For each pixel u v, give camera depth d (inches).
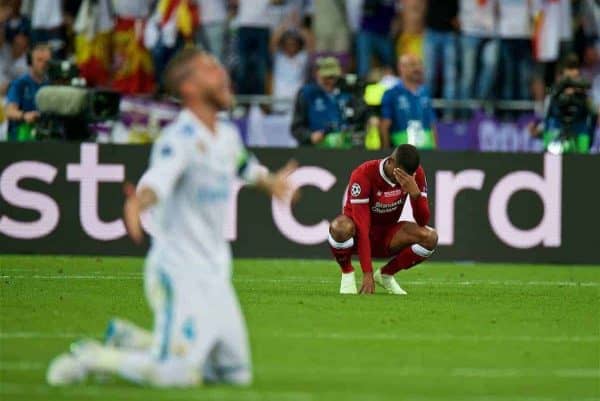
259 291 1648.6
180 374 884.0
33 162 2130.9
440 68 2608.3
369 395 930.1
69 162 2129.7
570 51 2694.4
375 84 2269.9
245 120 2502.5
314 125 2263.8
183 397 886.4
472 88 2618.1
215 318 892.6
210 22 2598.4
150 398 884.6
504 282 1857.8
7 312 1373.0
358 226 1587.1
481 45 2610.7
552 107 2306.8
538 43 2623.0
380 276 1654.8
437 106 2546.8
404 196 1599.4
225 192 917.8
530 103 2573.8
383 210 1603.1
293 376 1010.1
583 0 2736.2
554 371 1053.8
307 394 926.4
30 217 2135.8
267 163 2129.7
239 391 919.0
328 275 1907.0
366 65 2598.4
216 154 911.7
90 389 919.7
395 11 2605.8
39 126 2197.3
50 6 2630.4
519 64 2637.8
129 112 2416.3
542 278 1935.3
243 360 921.5
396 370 1048.2
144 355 892.0
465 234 2149.4
